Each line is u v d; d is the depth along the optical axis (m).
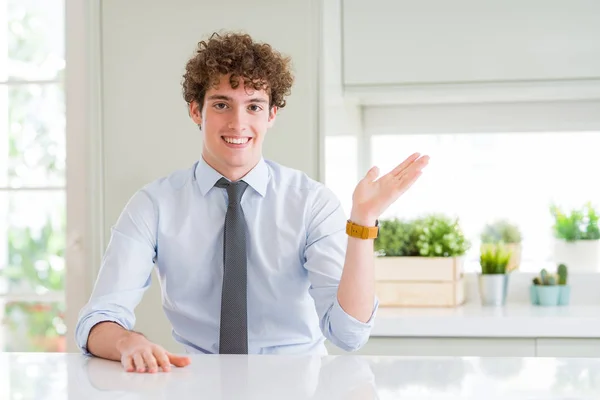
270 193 1.88
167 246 1.85
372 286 1.66
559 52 2.80
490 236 3.23
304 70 2.71
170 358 1.43
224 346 1.73
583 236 3.21
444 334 2.64
